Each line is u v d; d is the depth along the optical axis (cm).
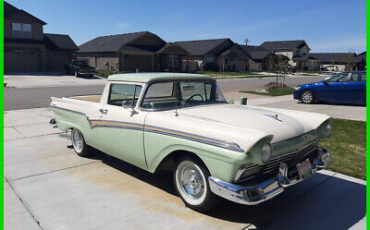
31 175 479
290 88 2103
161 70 4153
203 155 335
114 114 454
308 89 1299
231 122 364
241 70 5347
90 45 4575
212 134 329
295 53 6712
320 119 408
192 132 346
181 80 452
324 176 475
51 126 821
